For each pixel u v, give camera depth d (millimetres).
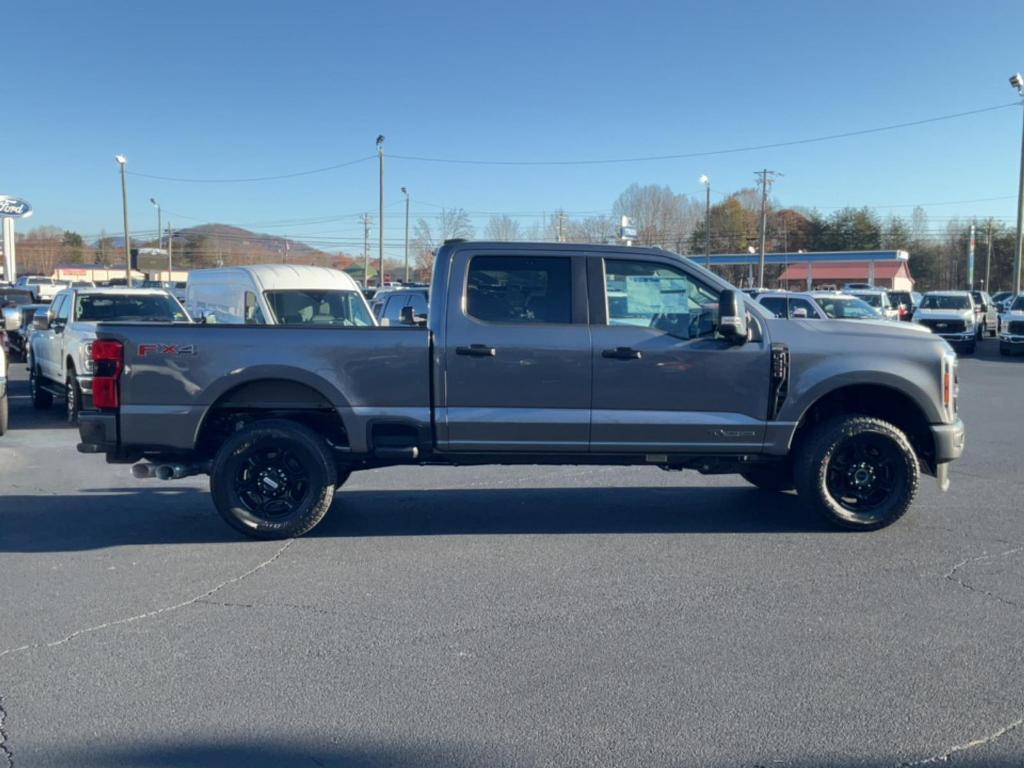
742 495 8727
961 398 17109
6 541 7121
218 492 6969
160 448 6938
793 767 3695
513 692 4387
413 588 5941
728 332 6785
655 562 6488
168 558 6645
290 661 4773
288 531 7031
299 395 7113
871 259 62469
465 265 7008
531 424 6953
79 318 14609
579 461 7172
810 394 7043
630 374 6961
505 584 6012
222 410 7227
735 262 65188
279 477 7078
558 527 7500
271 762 3766
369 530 7418
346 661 4770
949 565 6379
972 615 5391
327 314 17125
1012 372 22875
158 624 5312
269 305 16672
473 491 8953
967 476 9594
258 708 4238
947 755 3783
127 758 3799
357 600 5715
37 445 12039
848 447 7184
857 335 7191
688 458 7141
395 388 6957
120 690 4434
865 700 4273
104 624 5312
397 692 4398
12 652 4898
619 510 8102
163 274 72938
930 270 90812
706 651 4867
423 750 3850
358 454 7078
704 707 4211
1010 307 29031
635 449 7047
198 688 4453
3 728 4051
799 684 4449
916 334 7273
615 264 7082
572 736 3953
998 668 4629
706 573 6223
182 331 6871
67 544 7031
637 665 4691
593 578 6129
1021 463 10359
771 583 6000
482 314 7000
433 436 7016
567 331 6957
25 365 24672
